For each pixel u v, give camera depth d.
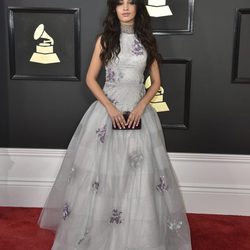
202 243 2.57
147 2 2.78
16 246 2.49
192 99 2.91
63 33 2.85
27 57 2.89
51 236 2.63
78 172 2.38
